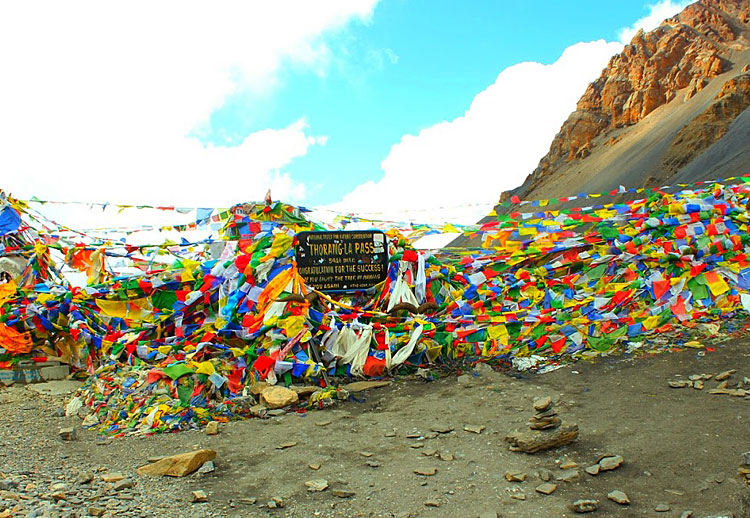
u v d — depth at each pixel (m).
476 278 12.17
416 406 8.41
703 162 107.44
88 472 6.21
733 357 9.02
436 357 10.48
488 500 5.30
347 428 7.63
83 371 11.44
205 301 11.16
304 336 9.87
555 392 8.47
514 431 6.72
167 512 5.21
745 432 6.34
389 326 10.46
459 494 5.46
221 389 8.95
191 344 10.41
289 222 12.52
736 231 11.91
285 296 10.28
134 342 10.41
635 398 7.88
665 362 9.20
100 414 8.47
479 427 7.26
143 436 7.64
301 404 8.77
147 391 8.60
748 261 11.61
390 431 7.38
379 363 10.03
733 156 97.88
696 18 189.88
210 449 6.99
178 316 11.08
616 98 184.25
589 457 6.11
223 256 11.55
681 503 5.03
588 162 164.75
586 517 4.89
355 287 11.64
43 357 11.67
